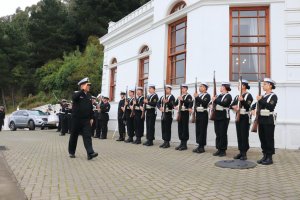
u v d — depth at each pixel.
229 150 9.73
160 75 13.30
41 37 43.09
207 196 4.85
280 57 10.59
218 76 10.95
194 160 8.00
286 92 10.37
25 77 42.69
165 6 13.41
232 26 11.23
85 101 8.17
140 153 9.19
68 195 4.91
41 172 6.48
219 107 8.80
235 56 11.16
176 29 13.07
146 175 6.26
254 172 6.59
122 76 17.56
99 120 14.31
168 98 10.59
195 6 11.60
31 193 4.99
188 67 11.78
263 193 5.02
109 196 4.87
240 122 8.21
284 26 10.67
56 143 11.88
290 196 4.88
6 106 44.06
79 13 41.97
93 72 29.62
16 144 11.28
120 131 12.87
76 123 8.16
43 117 21.48
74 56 35.78
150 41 15.18
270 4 10.82
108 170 6.74
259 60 11.01
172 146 10.82
